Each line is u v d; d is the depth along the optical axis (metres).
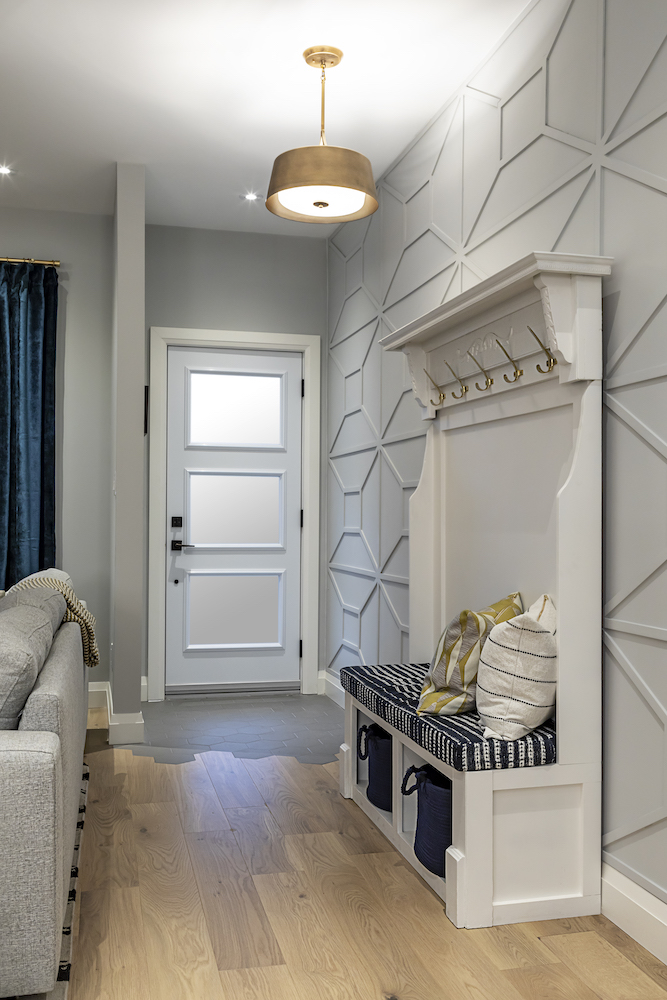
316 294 4.99
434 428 3.19
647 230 2.09
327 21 2.74
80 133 3.58
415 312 3.61
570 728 2.21
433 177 3.42
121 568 3.80
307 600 4.97
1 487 4.36
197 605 4.86
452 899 2.18
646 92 2.10
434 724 2.37
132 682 3.82
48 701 1.78
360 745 3.00
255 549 4.93
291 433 5.00
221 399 4.91
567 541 2.21
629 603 2.15
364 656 4.30
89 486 4.59
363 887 2.37
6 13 2.71
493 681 2.26
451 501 3.08
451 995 1.84
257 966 1.95
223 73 3.08
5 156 3.81
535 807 2.20
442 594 3.14
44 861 1.64
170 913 2.20
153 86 3.18
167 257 4.77
